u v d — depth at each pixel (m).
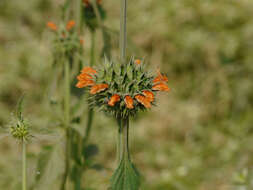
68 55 3.19
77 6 3.20
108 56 3.41
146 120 6.94
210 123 6.97
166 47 7.71
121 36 2.27
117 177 2.32
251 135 6.39
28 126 2.34
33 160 3.16
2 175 4.45
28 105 6.35
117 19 8.08
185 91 7.51
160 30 7.70
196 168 5.80
